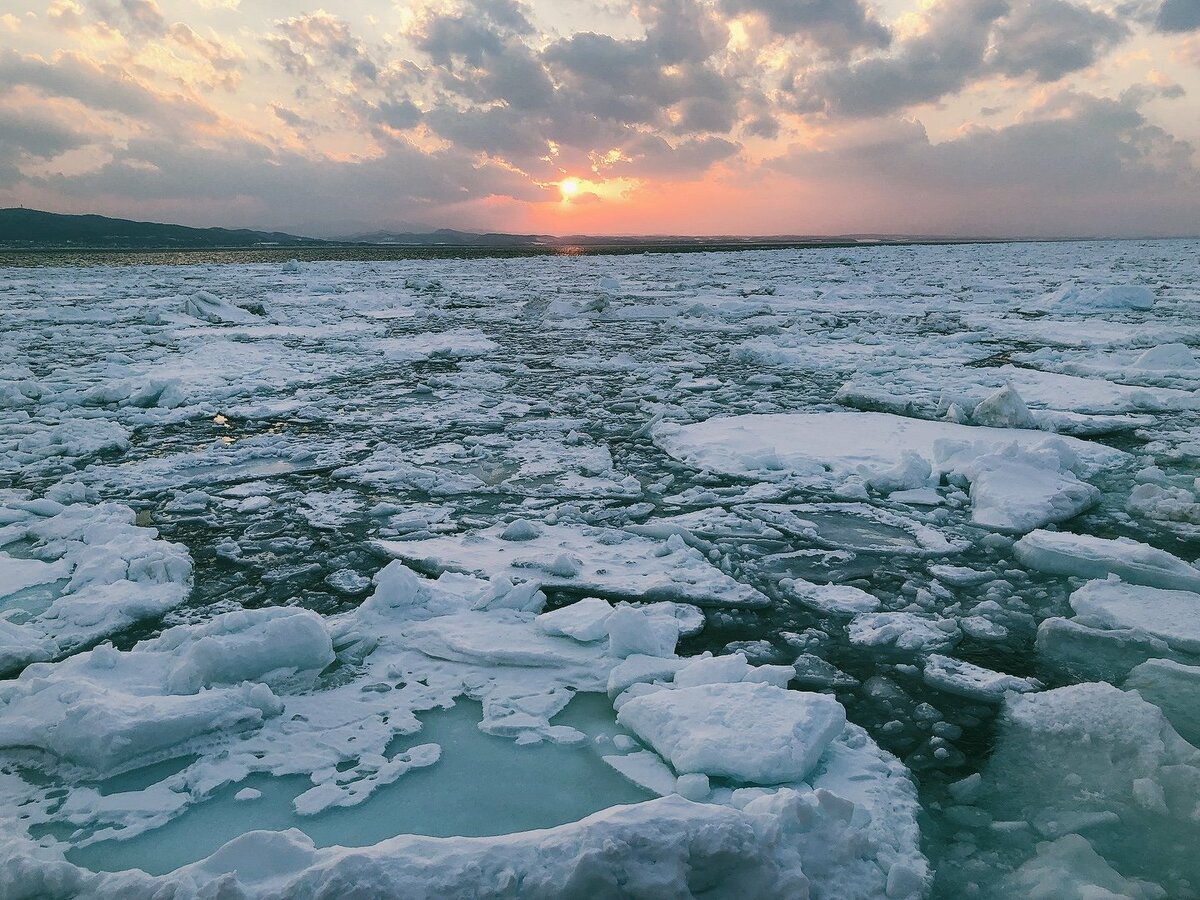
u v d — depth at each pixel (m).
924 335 16.42
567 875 2.04
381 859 2.10
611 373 12.77
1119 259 47.56
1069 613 4.26
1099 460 7.09
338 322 19.94
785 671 3.45
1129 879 2.29
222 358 13.75
